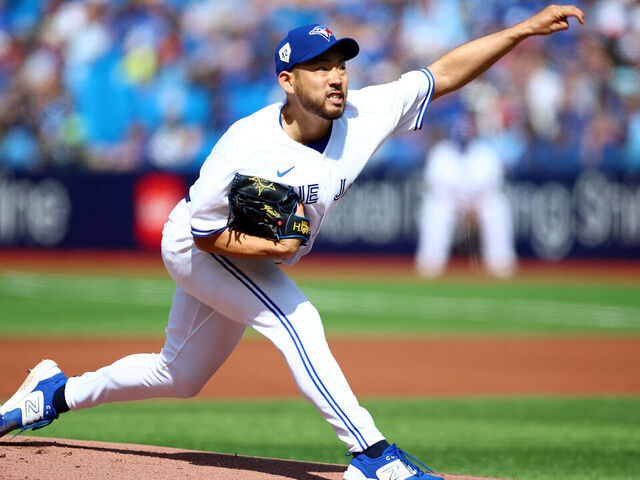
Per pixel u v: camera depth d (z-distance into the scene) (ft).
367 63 233.55
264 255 38.91
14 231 206.28
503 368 102.01
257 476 42.34
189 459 46.11
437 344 119.14
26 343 111.34
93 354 102.94
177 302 43.55
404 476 38.70
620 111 232.53
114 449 48.11
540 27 43.86
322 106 38.04
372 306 154.81
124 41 228.02
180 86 226.17
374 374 97.35
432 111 225.97
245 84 230.48
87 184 207.92
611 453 57.98
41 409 45.98
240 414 73.05
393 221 216.13
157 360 44.45
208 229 39.09
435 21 235.81
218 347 43.68
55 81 225.15
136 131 223.51
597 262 217.15
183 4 234.17
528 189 213.66
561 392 87.81
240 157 38.60
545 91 226.79
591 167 228.02
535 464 54.29
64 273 190.19
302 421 70.03
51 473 40.70
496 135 218.38
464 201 205.67
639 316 147.95
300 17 237.66
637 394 87.10
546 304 160.35
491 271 206.80
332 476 43.73
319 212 41.19
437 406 78.79
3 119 223.51
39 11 233.35
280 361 104.73
